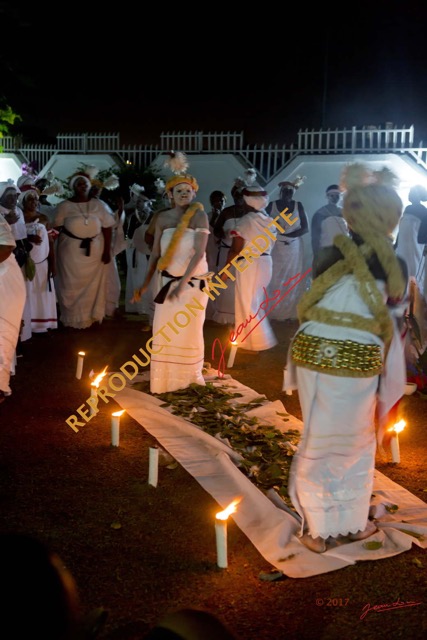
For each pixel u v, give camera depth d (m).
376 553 4.07
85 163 18.31
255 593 3.72
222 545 3.93
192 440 5.71
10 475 5.12
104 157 18.05
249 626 3.44
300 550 4.07
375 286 3.91
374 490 4.88
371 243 3.95
